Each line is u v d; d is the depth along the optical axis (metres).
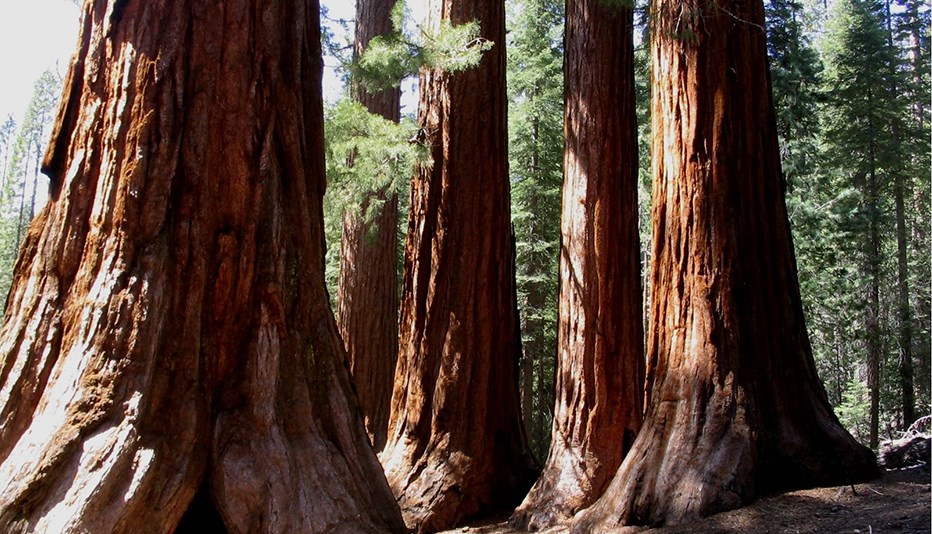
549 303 19.58
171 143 3.94
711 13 5.70
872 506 4.36
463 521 8.26
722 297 5.38
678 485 4.95
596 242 8.04
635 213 8.41
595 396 7.78
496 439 8.86
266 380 3.93
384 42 8.17
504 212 9.23
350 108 8.82
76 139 3.95
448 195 8.91
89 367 3.52
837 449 5.14
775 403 5.24
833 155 20.17
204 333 3.89
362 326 11.73
